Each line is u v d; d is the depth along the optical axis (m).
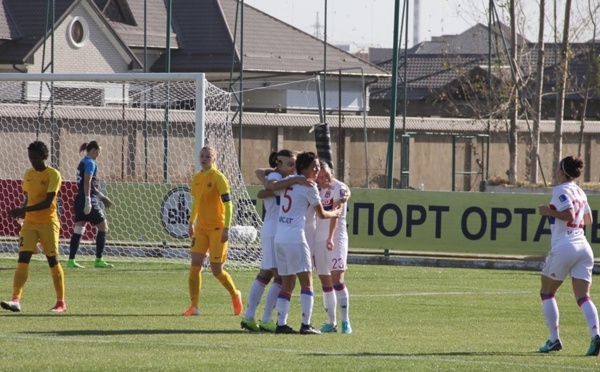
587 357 39.81
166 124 94.75
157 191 87.00
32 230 50.62
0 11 163.50
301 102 191.38
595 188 147.88
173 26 186.25
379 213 86.00
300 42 195.75
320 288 66.38
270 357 37.62
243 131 148.00
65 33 167.12
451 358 38.53
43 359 36.03
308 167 44.75
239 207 84.00
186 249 86.31
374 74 199.62
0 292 59.91
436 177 167.75
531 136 156.75
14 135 115.62
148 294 60.28
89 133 122.19
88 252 87.19
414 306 57.47
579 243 40.75
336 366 35.72
